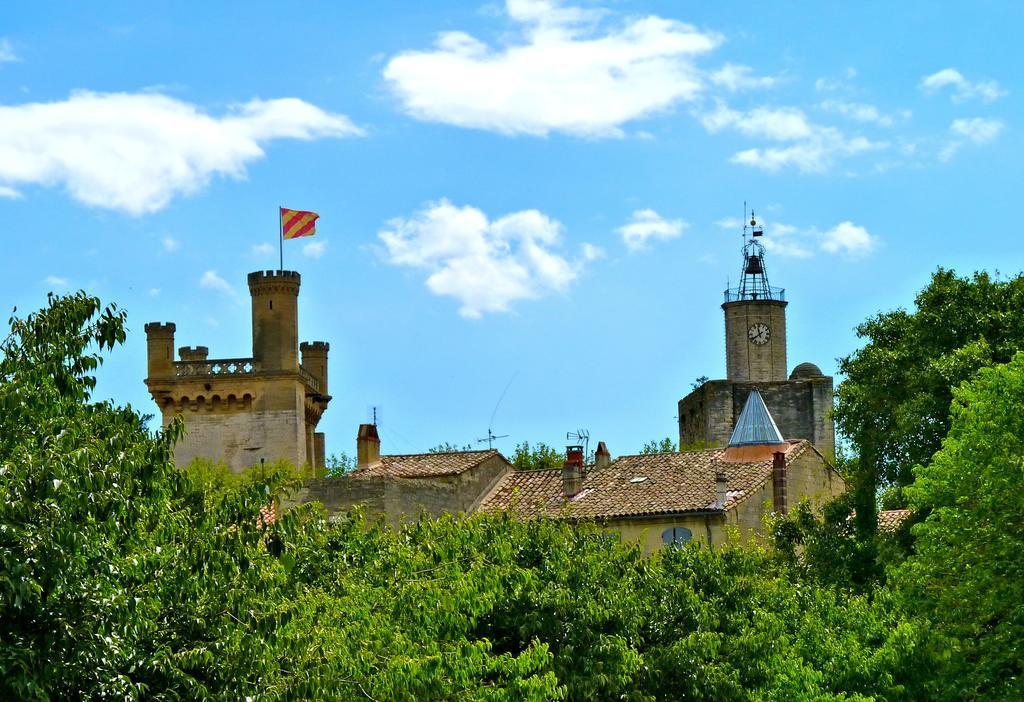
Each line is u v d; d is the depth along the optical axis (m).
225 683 41.84
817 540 86.88
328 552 58.75
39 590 37.31
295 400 176.62
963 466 71.62
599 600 65.06
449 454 113.75
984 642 68.62
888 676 68.50
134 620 39.97
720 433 188.62
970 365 90.25
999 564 68.81
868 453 92.75
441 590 53.66
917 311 100.19
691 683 65.19
